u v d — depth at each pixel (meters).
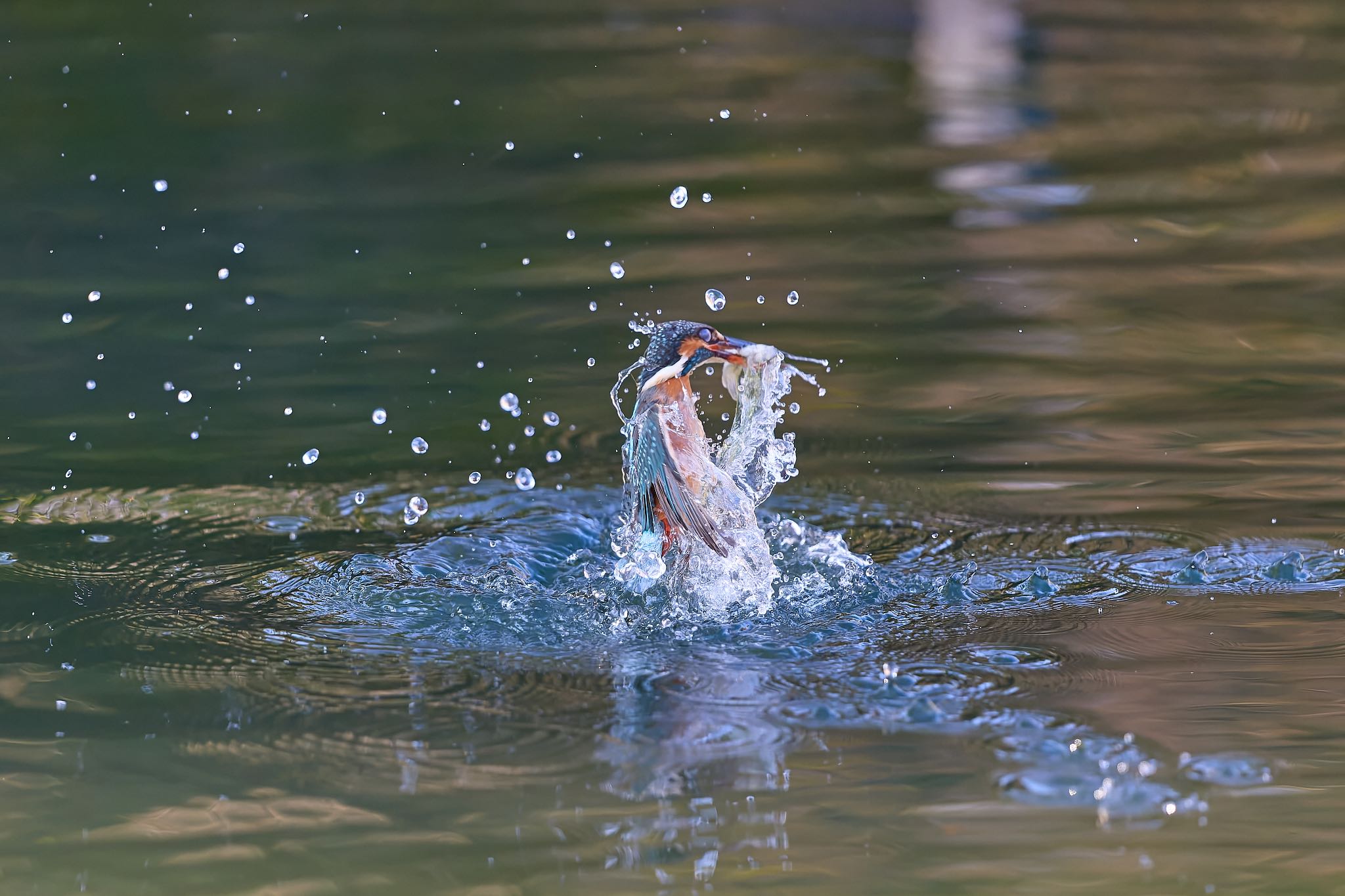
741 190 28.02
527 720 10.70
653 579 13.36
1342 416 17.31
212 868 8.72
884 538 14.38
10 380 19.39
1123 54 38.97
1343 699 10.74
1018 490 15.51
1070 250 24.27
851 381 18.98
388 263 24.27
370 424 17.91
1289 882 8.36
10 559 14.04
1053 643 11.95
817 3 44.94
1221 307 21.56
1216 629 12.16
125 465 16.67
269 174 29.39
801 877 8.49
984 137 31.38
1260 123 31.78
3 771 9.95
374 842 8.99
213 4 45.34
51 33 41.50
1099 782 9.59
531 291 22.89
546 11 45.53
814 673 11.46
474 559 14.12
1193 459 16.20
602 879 8.52
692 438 13.65
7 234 25.83
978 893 8.31
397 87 35.97
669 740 10.34
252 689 11.33
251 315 22.05
